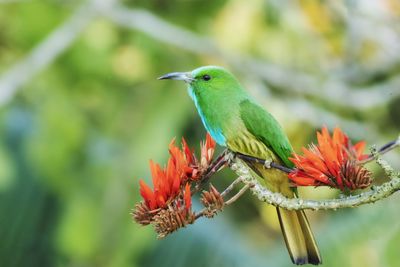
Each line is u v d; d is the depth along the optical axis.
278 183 7.00
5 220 13.41
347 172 5.54
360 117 16.14
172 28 15.23
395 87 14.54
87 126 15.84
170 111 15.78
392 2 14.50
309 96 16.14
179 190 5.68
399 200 12.28
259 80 15.05
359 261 11.90
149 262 13.11
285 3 15.77
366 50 15.66
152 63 16.77
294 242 6.04
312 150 5.70
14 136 14.66
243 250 12.59
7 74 15.78
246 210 15.84
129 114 16.30
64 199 14.16
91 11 15.23
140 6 16.83
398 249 11.88
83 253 13.70
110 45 16.94
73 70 16.83
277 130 7.91
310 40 15.88
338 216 12.97
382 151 5.43
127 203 14.52
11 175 13.67
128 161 15.12
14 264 13.28
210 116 8.11
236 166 5.71
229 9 16.28
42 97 15.94
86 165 14.94
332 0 15.44
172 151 5.76
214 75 8.12
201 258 12.52
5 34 17.69
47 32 17.44
